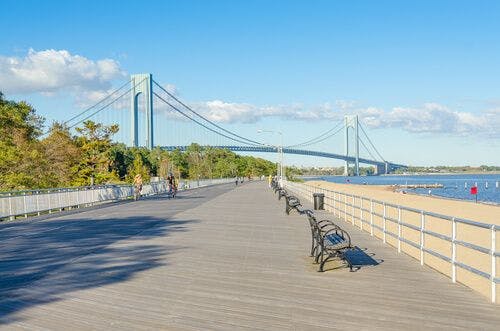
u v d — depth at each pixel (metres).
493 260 7.06
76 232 15.96
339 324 6.00
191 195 43.09
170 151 102.38
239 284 8.12
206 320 6.18
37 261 10.57
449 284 8.08
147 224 18.19
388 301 7.04
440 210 38.97
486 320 6.16
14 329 5.90
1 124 40.12
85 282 8.38
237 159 138.12
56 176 39.06
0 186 32.47
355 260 10.31
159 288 7.88
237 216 21.09
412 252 13.90
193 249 11.91
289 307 6.74
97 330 5.82
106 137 45.62
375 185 122.50
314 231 10.24
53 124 46.72
